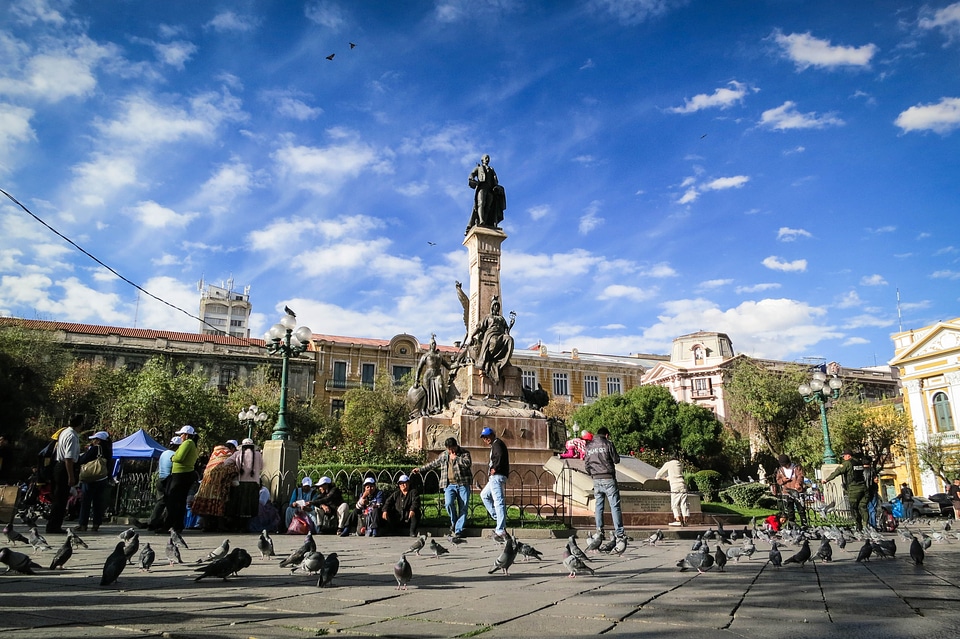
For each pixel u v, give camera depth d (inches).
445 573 236.8
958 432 1647.4
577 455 636.1
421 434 640.4
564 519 488.1
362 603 166.2
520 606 164.7
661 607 165.3
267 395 1674.5
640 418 1643.7
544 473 607.2
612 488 358.0
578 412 1788.9
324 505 466.9
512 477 615.5
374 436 782.5
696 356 2453.2
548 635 130.2
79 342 1787.6
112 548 305.4
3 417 1197.7
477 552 327.0
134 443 765.3
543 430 652.1
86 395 1507.1
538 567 261.6
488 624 140.3
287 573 223.9
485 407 653.3
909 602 173.8
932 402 1734.7
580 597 181.9
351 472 511.8
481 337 711.7
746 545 316.2
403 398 1676.9
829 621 146.3
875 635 129.8
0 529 367.2
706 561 238.8
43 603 154.3
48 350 1457.9
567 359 2428.6
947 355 1699.1
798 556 264.8
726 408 2213.3
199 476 537.3
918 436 1737.2
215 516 426.0
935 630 134.9
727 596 184.9
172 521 390.0
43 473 409.1
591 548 302.2
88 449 430.6
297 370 2011.6
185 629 128.6
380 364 2138.3
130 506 576.7
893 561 295.6
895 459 1859.0
